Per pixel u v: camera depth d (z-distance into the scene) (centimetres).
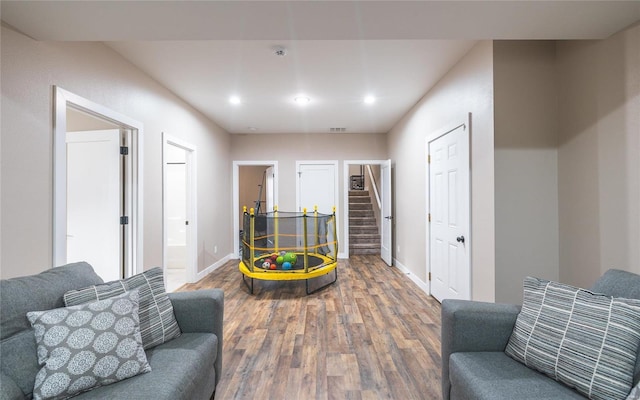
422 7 171
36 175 201
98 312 137
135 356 136
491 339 157
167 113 373
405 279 461
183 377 137
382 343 257
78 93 235
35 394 117
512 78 244
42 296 137
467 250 283
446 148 333
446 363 164
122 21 185
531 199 246
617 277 142
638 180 184
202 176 479
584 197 221
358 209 774
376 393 192
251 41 263
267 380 205
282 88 373
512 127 244
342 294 389
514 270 245
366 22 188
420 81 352
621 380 112
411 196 461
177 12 176
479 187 266
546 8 171
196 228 454
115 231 293
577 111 226
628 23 185
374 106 447
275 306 346
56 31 194
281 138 627
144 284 170
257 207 655
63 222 218
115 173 293
